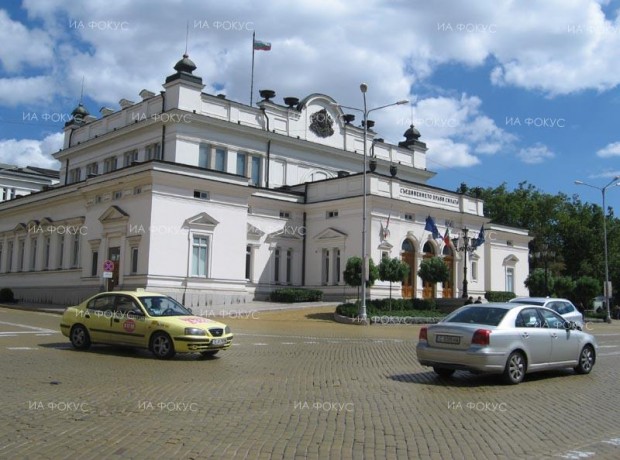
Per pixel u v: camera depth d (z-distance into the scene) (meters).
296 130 48.12
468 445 7.33
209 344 15.28
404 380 12.45
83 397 9.72
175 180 34.69
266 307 35.78
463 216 46.25
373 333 26.22
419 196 43.12
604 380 13.20
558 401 10.45
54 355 15.18
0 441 7.03
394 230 40.97
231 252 37.12
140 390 10.49
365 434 7.71
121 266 35.28
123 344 15.86
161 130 42.25
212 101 43.25
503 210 73.88
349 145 52.19
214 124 42.53
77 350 16.41
